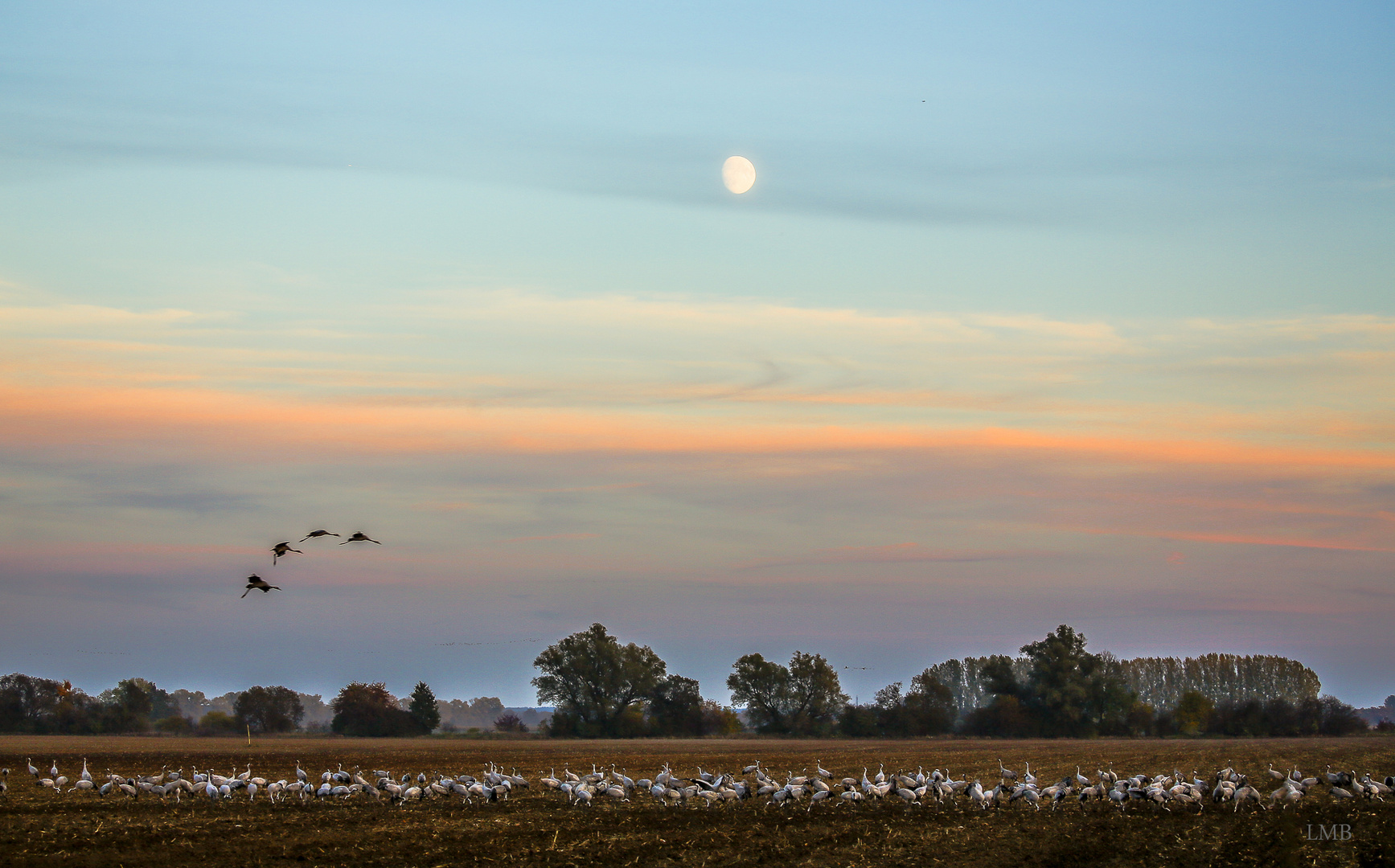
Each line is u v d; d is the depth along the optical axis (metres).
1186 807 47.06
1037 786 62.53
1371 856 35.88
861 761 95.75
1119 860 35.25
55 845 36.69
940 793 50.25
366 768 83.94
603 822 43.22
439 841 38.22
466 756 103.25
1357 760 93.81
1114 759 97.31
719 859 35.16
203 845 37.12
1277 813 45.09
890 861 35.00
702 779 55.28
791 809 47.41
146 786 51.75
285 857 34.84
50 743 125.19
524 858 35.00
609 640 165.38
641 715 165.50
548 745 138.50
